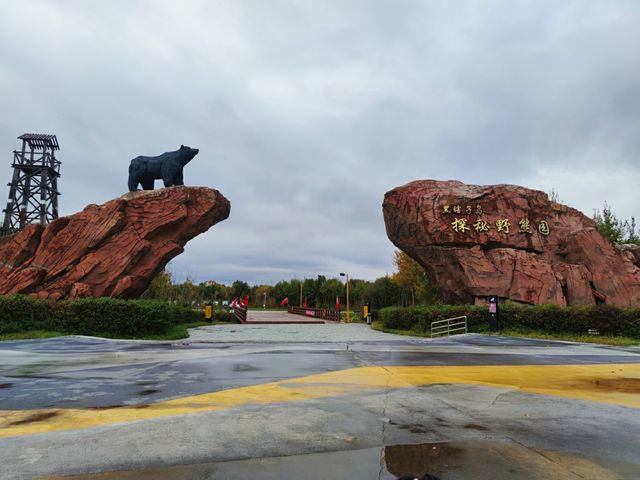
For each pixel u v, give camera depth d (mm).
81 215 23188
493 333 20906
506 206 25812
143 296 35875
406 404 6469
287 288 90375
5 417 5695
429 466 4059
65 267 22328
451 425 5391
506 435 5008
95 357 11781
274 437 4875
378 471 3934
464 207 25547
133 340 17188
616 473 3924
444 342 17438
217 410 6066
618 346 16266
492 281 24234
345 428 5234
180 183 26453
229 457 4250
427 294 40188
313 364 10547
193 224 24453
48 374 9023
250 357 11844
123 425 5301
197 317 33062
